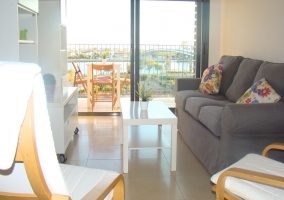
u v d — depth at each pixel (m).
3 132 0.98
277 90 2.84
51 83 3.56
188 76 5.58
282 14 3.40
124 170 2.94
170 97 5.58
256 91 2.79
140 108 3.36
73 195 1.52
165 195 2.51
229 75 4.16
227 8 5.05
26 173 1.08
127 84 6.04
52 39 4.01
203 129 3.11
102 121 4.93
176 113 4.50
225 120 2.44
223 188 1.76
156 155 3.44
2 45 2.78
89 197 1.29
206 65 5.44
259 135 2.44
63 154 3.18
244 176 1.61
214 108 3.04
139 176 2.88
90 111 5.48
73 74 6.30
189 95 4.01
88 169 1.81
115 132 4.32
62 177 1.13
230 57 4.37
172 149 2.97
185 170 3.02
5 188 1.25
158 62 5.46
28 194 1.24
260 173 1.59
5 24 2.76
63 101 3.16
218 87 4.20
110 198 1.57
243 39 4.44
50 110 3.10
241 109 2.36
